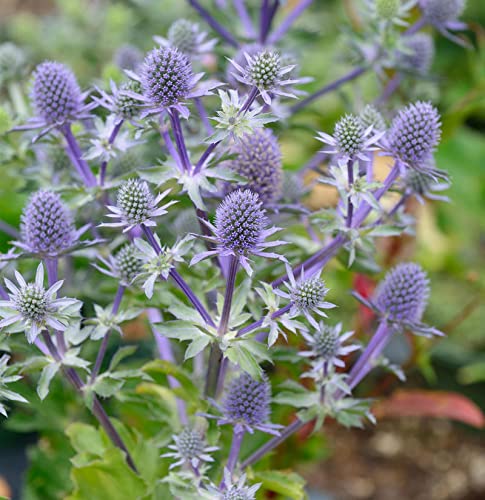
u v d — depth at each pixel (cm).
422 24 58
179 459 49
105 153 46
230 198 43
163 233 50
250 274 41
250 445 53
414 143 45
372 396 61
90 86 52
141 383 50
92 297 52
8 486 65
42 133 47
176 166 45
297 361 47
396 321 47
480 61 68
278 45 59
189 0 56
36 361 45
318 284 43
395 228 46
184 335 44
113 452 47
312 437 58
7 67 55
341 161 44
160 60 43
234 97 43
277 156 48
